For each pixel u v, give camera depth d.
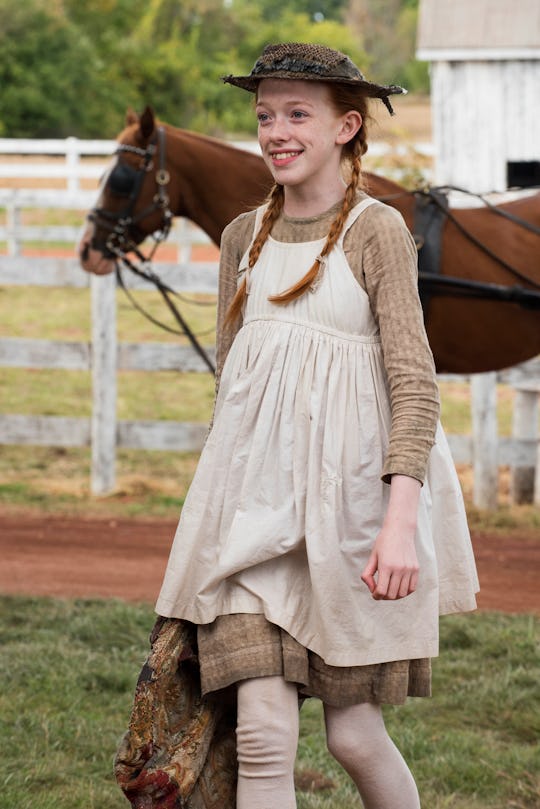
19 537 10.71
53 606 8.30
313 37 80.44
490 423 12.18
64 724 6.11
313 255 3.66
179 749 3.63
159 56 56.88
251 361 3.70
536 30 18.94
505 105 19.28
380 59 95.69
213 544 3.69
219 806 3.75
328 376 3.62
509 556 10.49
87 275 12.69
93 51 52.12
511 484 12.64
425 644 3.64
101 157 39.28
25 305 22.95
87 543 10.57
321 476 3.57
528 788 5.56
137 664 7.07
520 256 8.96
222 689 3.76
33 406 16.56
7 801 5.12
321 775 5.61
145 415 16.41
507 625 8.04
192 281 12.67
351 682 3.63
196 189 9.77
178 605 3.70
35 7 50.03
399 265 3.57
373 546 3.52
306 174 3.66
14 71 48.62
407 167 16.27
